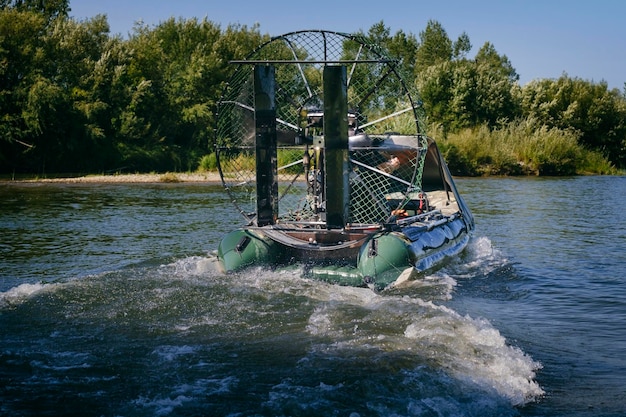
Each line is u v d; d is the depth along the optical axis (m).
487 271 12.73
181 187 34.41
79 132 45.25
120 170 46.09
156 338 8.07
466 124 52.34
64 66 47.47
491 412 6.13
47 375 6.93
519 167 45.84
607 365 7.52
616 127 58.53
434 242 12.24
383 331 8.24
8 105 43.62
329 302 9.54
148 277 10.98
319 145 11.12
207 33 59.12
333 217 10.86
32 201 26.08
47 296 9.78
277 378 6.81
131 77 50.53
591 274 12.55
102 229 18.05
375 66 11.59
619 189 33.28
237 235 11.66
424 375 6.81
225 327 8.48
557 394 6.66
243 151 12.59
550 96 57.78
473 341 7.94
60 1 62.56
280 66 12.16
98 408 6.19
